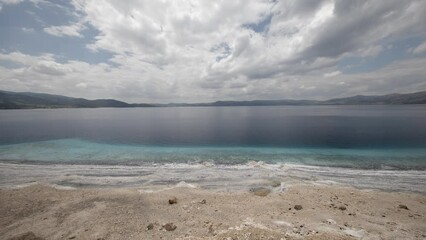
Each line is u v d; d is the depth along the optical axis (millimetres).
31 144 43750
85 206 15695
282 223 13180
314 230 12258
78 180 22328
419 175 23859
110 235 11984
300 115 139375
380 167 27141
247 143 46781
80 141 48312
